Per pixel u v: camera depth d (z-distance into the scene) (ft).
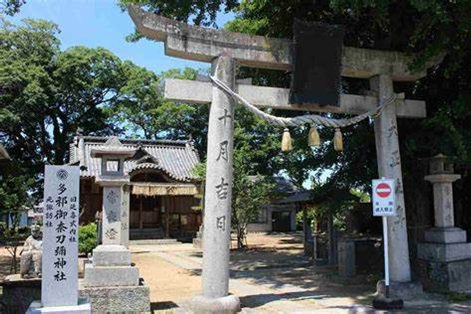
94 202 90.27
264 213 128.88
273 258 61.46
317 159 43.37
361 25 38.52
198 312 26.94
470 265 34.58
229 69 29.60
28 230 61.87
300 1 36.91
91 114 119.24
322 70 31.22
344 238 47.62
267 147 89.20
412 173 38.22
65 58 106.32
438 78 38.32
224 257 27.91
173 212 99.25
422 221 38.70
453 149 33.45
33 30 106.01
